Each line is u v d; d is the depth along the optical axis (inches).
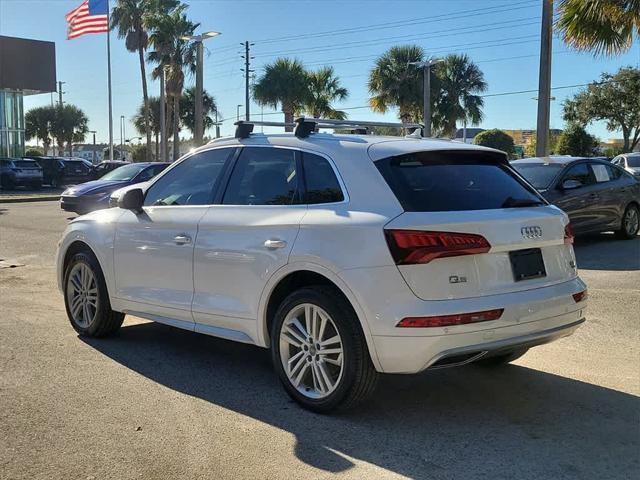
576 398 185.0
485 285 156.8
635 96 1683.1
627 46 444.8
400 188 162.2
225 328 192.4
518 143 3198.8
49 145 2999.5
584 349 230.5
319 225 167.0
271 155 192.7
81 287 242.5
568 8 437.7
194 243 197.3
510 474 139.9
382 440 156.2
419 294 151.1
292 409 174.9
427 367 153.3
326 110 1531.7
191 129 2351.1
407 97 1403.8
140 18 1664.6
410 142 181.9
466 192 169.3
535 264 168.1
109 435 156.3
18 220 674.2
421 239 151.4
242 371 206.5
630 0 408.8
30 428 159.5
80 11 1322.6
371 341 155.7
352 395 162.9
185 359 218.2
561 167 438.0
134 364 211.8
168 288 207.9
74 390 186.5
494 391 190.5
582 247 455.5
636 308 282.4
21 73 1459.2
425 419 169.3
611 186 466.0
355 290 156.6
